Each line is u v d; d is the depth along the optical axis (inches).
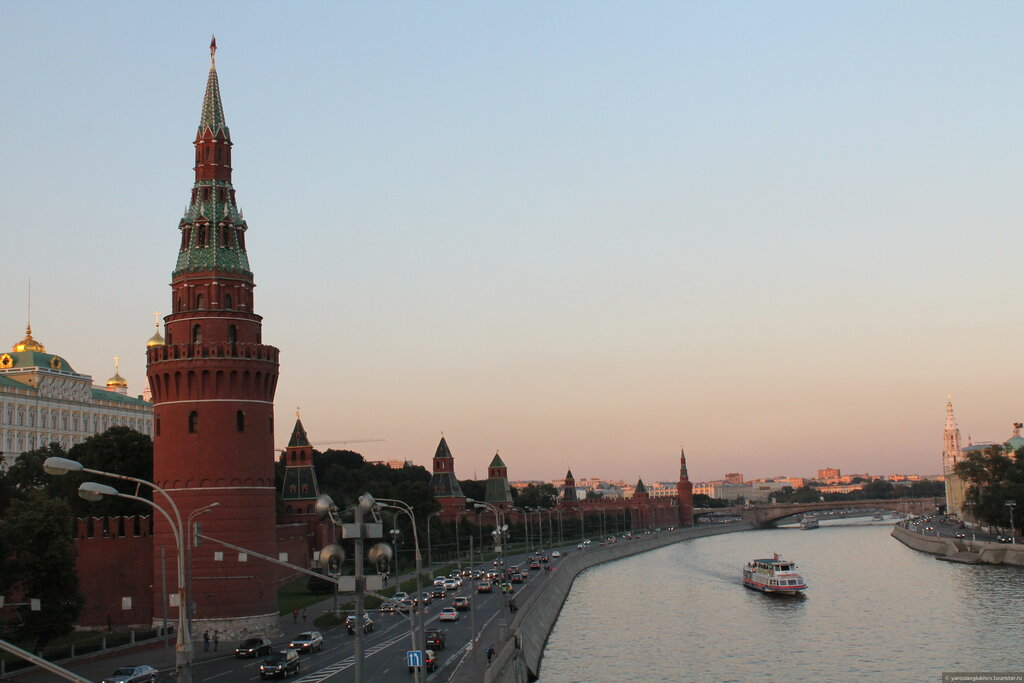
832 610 6545.3
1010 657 4630.9
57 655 3887.8
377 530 1943.9
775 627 5900.6
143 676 3326.8
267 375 4904.0
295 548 7126.0
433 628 4921.3
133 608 4867.1
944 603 6550.2
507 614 5310.0
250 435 4813.0
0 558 4042.8
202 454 4719.5
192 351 4739.2
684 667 4719.5
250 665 3828.7
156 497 4790.8
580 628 6058.1
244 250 5113.2
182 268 4931.1
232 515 4709.6
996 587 7214.6
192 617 4549.7
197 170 5059.1
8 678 3467.0
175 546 4717.0
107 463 6210.6
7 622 4566.9
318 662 3870.6
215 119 5078.7
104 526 4995.1
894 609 6412.4
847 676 4414.4
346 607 5772.6
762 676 4478.3
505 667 3540.8
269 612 4753.9
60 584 4092.0
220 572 4653.1
